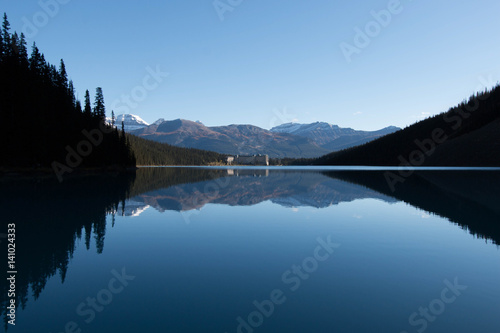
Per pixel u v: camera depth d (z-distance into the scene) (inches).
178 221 640.4
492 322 234.4
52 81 2632.9
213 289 295.9
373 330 222.2
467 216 690.8
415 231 547.2
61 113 2484.0
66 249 429.7
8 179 1638.8
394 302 269.4
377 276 331.6
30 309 252.1
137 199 984.3
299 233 535.2
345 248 440.5
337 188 1429.6
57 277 324.5
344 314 246.7
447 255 405.1
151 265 365.7
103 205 837.2
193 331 217.5
